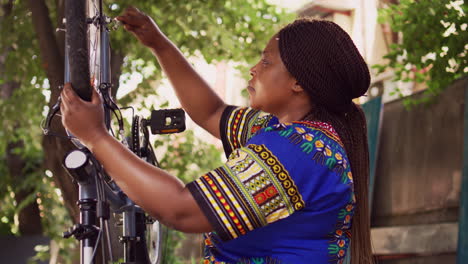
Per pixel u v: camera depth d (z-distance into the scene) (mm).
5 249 7613
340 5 9641
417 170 6586
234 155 1309
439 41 5227
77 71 1241
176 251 7879
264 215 1253
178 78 1801
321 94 1404
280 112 1461
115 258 1760
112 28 1680
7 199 9266
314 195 1294
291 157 1287
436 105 6348
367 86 1482
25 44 7148
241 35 7820
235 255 1344
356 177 1463
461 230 5691
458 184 6035
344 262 1396
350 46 1438
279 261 1302
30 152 8664
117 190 1662
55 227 8477
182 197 1234
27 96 7793
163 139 8688
